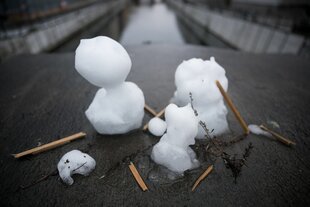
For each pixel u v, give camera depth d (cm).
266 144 26
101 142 26
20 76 45
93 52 20
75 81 43
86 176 22
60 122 30
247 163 23
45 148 24
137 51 63
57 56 58
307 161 23
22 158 24
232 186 20
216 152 24
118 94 24
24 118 31
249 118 31
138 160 23
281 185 21
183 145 21
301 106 34
